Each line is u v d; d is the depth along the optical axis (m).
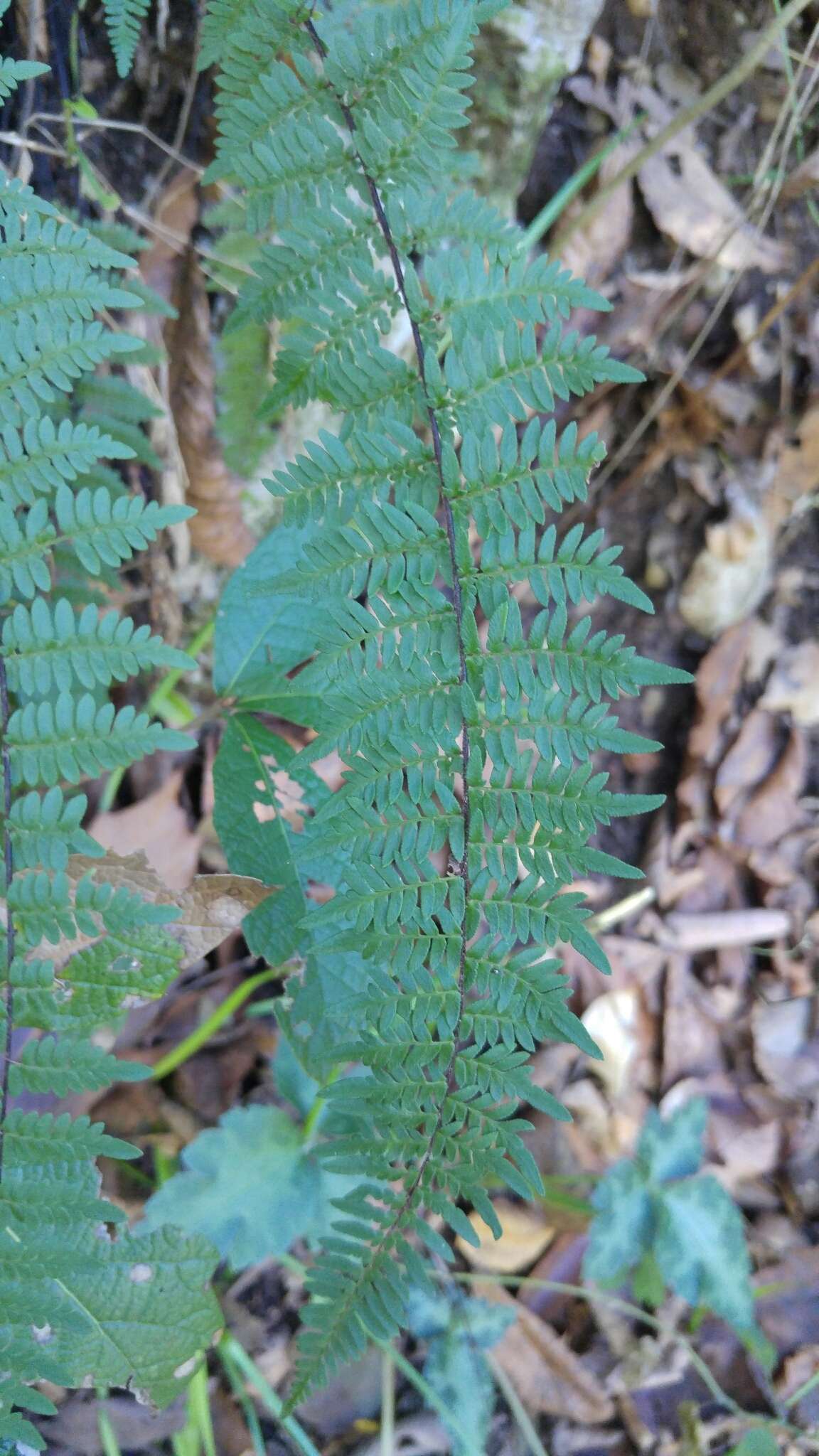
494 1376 0.60
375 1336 0.40
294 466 0.38
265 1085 0.63
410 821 0.38
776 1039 0.71
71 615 0.37
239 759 0.48
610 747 0.37
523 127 0.57
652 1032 0.71
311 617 0.49
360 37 0.37
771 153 0.62
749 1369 0.62
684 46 0.60
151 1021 0.61
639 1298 0.63
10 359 0.37
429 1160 0.40
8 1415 0.39
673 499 0.70
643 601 0.37
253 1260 0.55
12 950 0.39
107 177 0.52
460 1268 0.62
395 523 0.37
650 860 0.73
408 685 0.38
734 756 0.72
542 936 0.38
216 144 0.39
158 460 0.53
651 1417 0.60
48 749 0.38
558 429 0.69
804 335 0.65
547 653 0.37
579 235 0.63
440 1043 0.39
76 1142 0.39
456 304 0.37
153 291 0.52
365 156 0.38
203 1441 0.55
